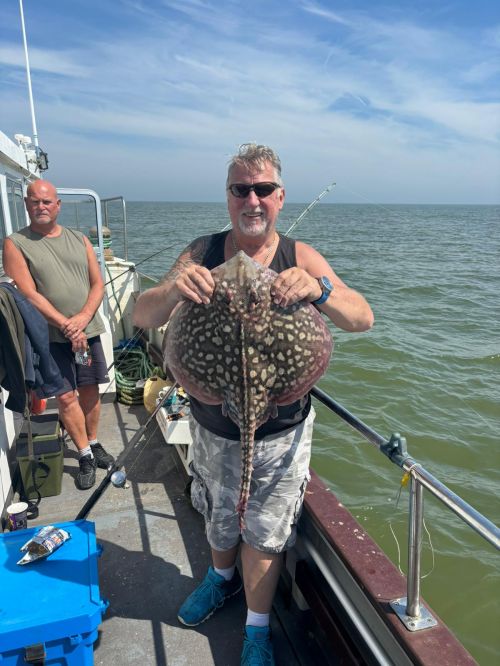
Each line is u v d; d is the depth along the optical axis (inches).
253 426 74.8
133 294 268.1
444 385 361.7
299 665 98.7
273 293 75.9
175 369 82.0
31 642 86.5
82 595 92.8
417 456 268.8
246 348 74.4
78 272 160.4
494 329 511.8
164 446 181.5
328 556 100.8
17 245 153.2
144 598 114.6
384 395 342.6
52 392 144.3
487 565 192.1
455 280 792.9
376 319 542.6
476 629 167.2
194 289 75.9
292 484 93.5
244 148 83.2
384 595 84.9
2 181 183.0
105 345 215.9
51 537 104.3
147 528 137.7
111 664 98.3
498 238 1753.2
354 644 90.8
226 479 94.3
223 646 103.0
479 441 284.0
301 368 77.7
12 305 128.2
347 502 224.8
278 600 115.2
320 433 283.7
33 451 151.3
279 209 86.2
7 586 94.8
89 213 242.4
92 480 158.4
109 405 218.2
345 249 1203.9
